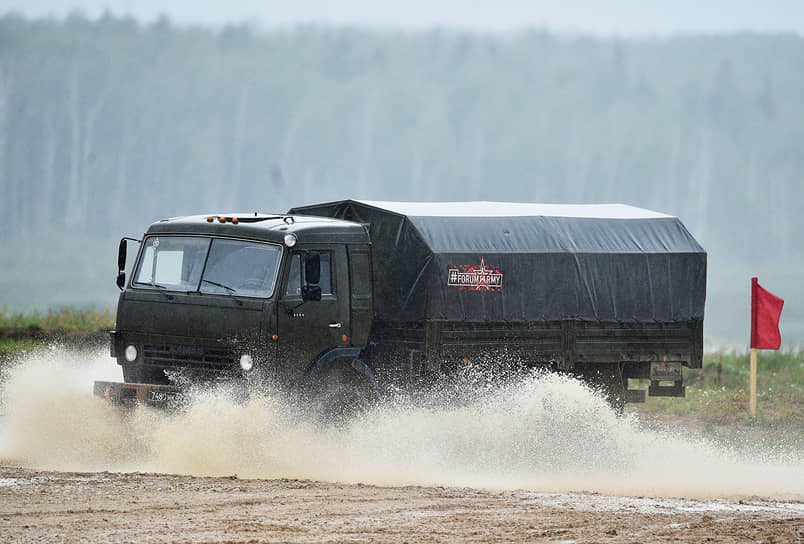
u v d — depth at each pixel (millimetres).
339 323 51188
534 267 57219
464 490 41406
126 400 47938
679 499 41719
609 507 38250
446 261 54406
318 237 50656
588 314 58812
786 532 33719
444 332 54531
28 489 37719
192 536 30641
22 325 103750
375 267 56312
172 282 50438
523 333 56938
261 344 47969
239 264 49531
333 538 30906
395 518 34531
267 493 38500
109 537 30344
